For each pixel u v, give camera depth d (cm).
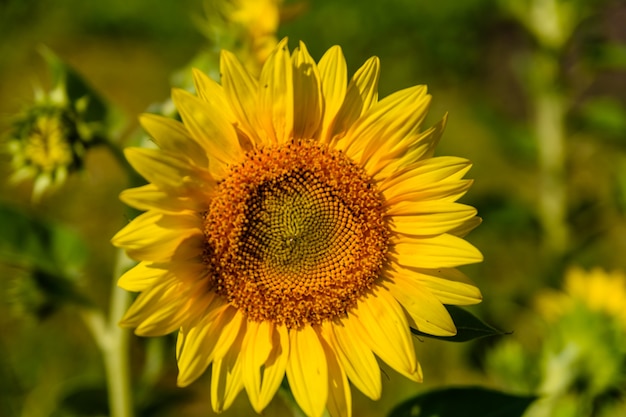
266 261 76
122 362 91
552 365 96
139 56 193
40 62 188
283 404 123
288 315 76
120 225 152
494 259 147
